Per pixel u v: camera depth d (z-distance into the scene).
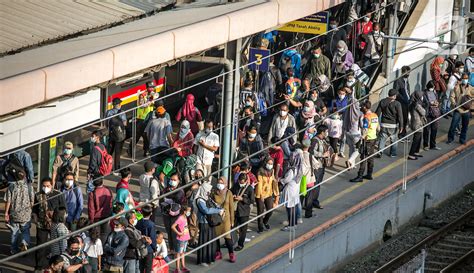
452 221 45.50
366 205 41.94
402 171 45.34
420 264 35.28
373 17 51.69
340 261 40.78
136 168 43.59
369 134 43.94
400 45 52.44
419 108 46.38
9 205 35.38
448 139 49.06
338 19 50.84
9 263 35.22
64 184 35.59
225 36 39.19
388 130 46.00
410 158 46.78
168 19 39.66
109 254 33.19
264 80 44.50
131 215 33.44
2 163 35.75
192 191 36.62
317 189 40.88
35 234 37.34
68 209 35.59
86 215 38.69
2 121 33.34
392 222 43.91
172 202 35.97
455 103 48.81
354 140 44.19
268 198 38.69
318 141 40.34
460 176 48.97
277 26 43.69
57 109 36.78
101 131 41.62
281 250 37.78
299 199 39.06
